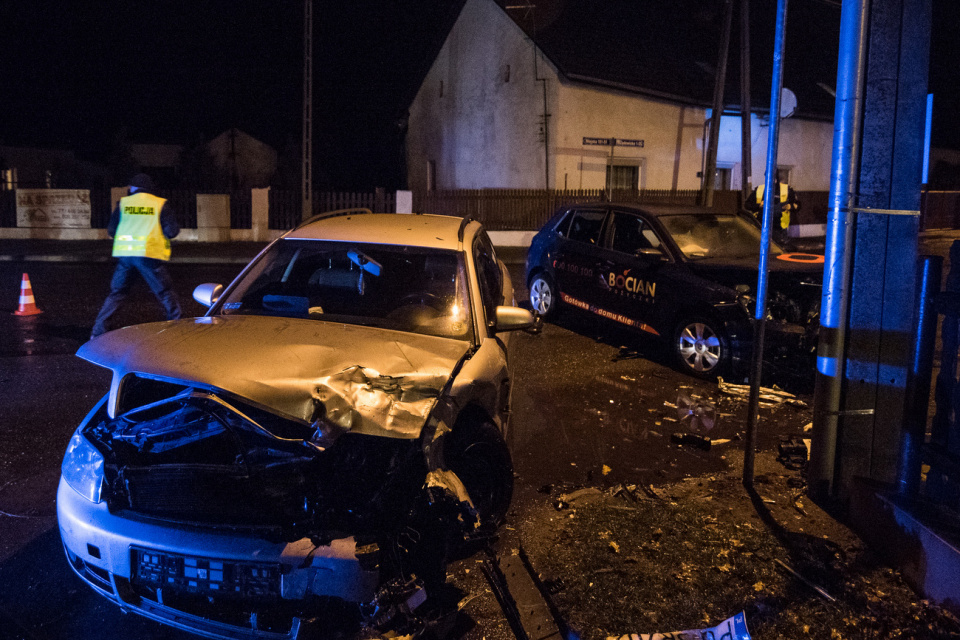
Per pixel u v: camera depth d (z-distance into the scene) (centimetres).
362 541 276
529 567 351
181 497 284
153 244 747
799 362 651
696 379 699
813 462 435
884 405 414
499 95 2320
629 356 772
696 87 2377
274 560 269
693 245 757
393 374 315
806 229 2567
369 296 421
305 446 287
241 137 3256
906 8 387
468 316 404
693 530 392
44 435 504
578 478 466
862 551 378
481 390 361
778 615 318
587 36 2286
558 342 833
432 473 298
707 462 497
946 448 380
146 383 327
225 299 425
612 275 802
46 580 337
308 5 1834
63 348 744
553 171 2173
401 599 284
